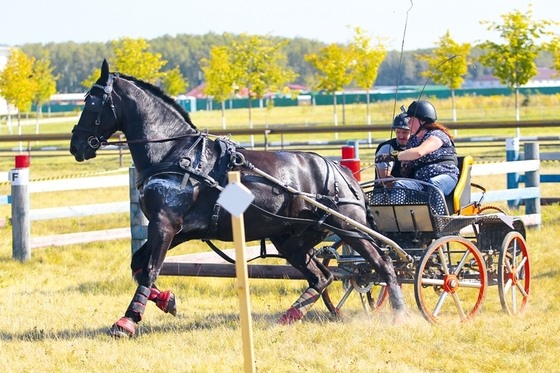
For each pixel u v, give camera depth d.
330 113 78.69
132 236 14.09
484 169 16.62
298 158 9.93
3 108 96.56
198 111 95.06
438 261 10.10
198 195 9.42
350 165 12.40
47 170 31.89
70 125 76.56
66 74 182.12
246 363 6.56
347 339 9.12
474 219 10.03
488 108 73.75
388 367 8.00
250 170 9.55
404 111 10.56
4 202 18.72
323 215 9.88
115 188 27.42
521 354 8.50
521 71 43.94
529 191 17.14
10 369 8.18
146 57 56.22
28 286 13.25
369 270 10.38
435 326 9.55
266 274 11.34
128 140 9.65
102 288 13.05
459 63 50.59
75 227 19.36
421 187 10.03
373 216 10.15
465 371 7.93
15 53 61.66
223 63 56.38
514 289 10.52
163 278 13.34
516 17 43.72
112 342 9.23
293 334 9.44
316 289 10.21
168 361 8.38
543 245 15.24
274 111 88.12
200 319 10.58
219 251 10.08
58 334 9.80
